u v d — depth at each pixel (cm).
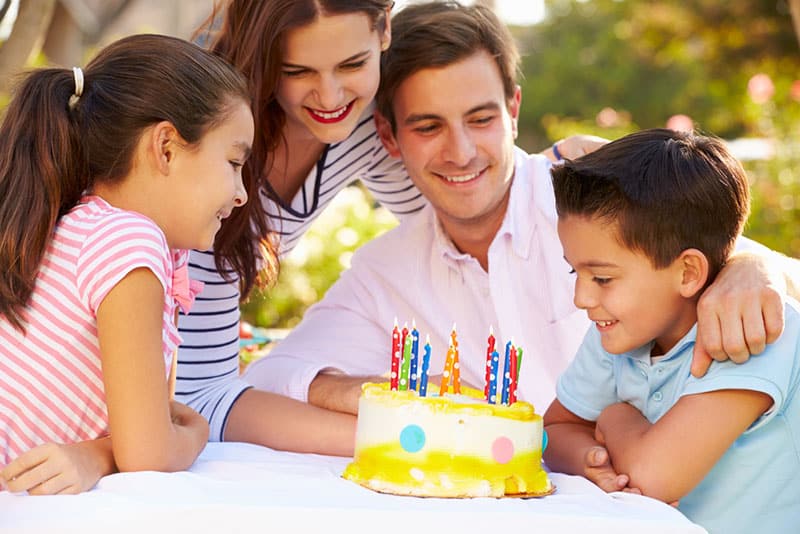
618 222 235
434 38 318
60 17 1116
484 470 217
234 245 313
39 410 224
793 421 236
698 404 231
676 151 244
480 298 347
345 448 276
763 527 240
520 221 340
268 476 224
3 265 223
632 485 231
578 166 244
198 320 327
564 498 215
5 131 234
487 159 327
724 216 243
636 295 239
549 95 1844
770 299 234
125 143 233
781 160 845
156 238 224
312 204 355
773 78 1593
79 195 235
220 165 239
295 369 308
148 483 205
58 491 205
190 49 244
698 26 1686
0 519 191
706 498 243
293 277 655
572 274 339
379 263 360
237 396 292
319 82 300
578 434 261
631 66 1825
